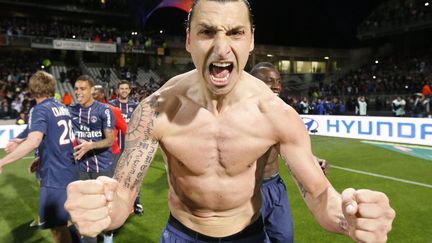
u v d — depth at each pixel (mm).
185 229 1477
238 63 1202
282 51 32969
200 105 1345
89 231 1020
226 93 1246
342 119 11828
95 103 3816
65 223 3023
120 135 4414
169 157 1418
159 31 32938
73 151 3148
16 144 3141
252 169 1401
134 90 21516
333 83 27219
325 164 2572
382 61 30000
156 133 1359
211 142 1332
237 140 1322
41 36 24719
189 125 1339
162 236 1548
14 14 29703
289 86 29328
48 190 2965
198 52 1199
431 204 4906
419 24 27656
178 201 1486
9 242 3768
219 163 1344
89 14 32094
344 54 35000
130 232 4016
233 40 1181
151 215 4566
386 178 6410
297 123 1366
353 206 1028
